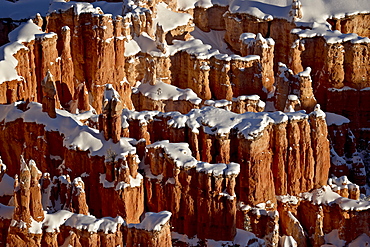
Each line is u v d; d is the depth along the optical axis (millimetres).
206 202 199375
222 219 199250
